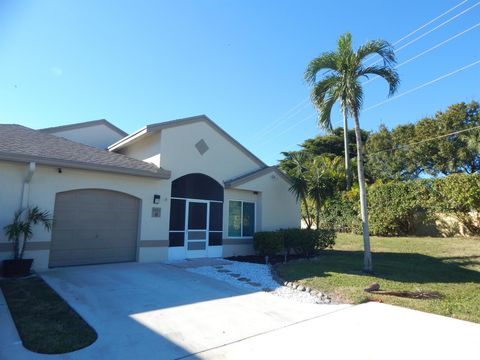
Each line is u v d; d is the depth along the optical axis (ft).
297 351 14.40
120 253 36.55
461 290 25.64
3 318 17.75
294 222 53.72
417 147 102.17
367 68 33.60
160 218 39.19
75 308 19.61
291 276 30.86
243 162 48.83
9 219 29.63
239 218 47.24
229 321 18.34
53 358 13.32
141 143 44.09
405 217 62.49
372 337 16.11
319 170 56.08
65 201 33.40
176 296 23.34
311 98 35.17
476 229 53.93
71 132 53.88
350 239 63.10
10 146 31.35
